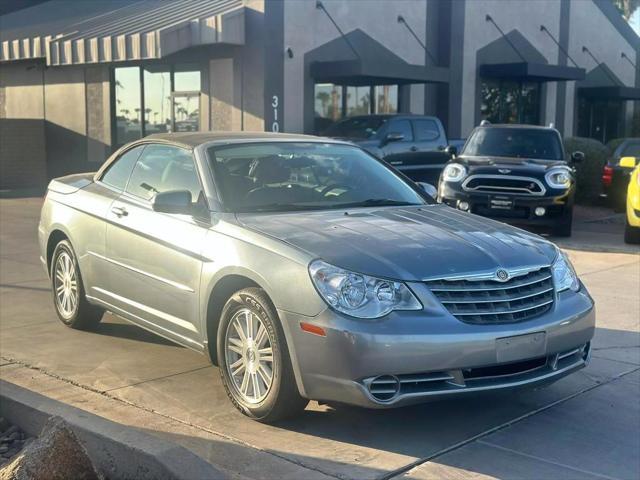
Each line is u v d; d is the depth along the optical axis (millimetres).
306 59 20516
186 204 5500
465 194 12930
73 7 25219
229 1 20406
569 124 30812
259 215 5430
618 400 5531
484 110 26547
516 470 4402
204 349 5438
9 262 10930
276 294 4703
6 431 4938
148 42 17984
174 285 5617
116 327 7418
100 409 5285
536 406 5398
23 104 25297
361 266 4574
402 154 17500
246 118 19953
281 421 4992
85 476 3725
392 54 23172
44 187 23797
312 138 6613
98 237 6547
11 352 6609
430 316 4508
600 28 32062
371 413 5203
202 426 4988
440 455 4578
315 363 4527
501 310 4715
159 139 6480
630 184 12945
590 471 4410
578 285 5406
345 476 4277
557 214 12906
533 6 28125
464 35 25250
